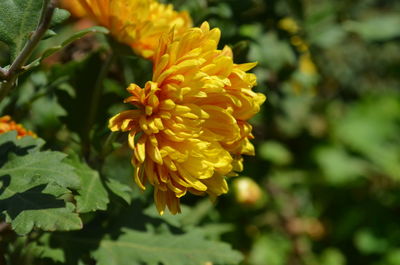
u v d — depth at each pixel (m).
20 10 0.31
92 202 0.33
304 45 0.54
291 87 0.61
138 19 0.34
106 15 0.34
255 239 0.64
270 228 0.71
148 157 0.31
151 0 0.36
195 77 0.30
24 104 0.42
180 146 0.31
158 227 0.39
